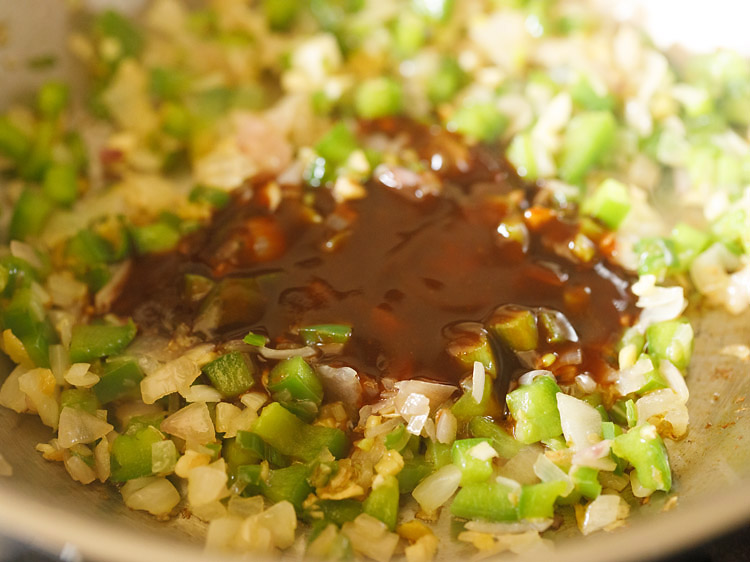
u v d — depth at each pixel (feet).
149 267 0.79
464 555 0.64
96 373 0.72
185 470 0.66
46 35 0.89
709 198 0.82
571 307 0.75
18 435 0.68
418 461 0.68
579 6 0.96
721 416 0.71
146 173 0.87
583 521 0.65
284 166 0.85
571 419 0.68
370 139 0.87
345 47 0.96
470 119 0.86
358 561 0.63
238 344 0.73
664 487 0.65
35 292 0.75
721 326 0.76
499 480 0.66
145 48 0.94
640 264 0.77
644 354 0.73
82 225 0.81
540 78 0.90
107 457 0.68
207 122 0.89
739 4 0.89
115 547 0.55
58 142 0.87
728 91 0.88
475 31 0.95
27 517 0.56
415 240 0.79
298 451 0.68
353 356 0.73
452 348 0.72
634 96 0.89
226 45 0.94
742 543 0.61
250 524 0.64
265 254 0.78
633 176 0.84
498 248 0.78
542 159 0.83
